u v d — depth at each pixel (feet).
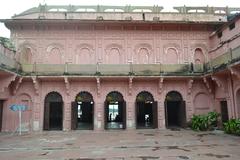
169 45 74.69
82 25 72.74
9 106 67.82
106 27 73.72
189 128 69.72
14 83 68.03
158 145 41.91
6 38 70.79
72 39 73.10
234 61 52.54
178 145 41.70
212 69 63.52
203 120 64.80
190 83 70.59
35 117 68.49
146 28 74.54
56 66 67.05
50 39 72.59
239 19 59.57
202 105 72.23
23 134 60.95
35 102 68.95
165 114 71.05
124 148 39.32
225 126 59.41
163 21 71.61
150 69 68.54
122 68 68.03
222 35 68.80
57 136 56.49
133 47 73.67
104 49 73.15
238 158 31.01
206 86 72.54
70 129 68.54
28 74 66.33
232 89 61.87
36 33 72.54
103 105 70.13
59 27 72.90
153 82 72.02
